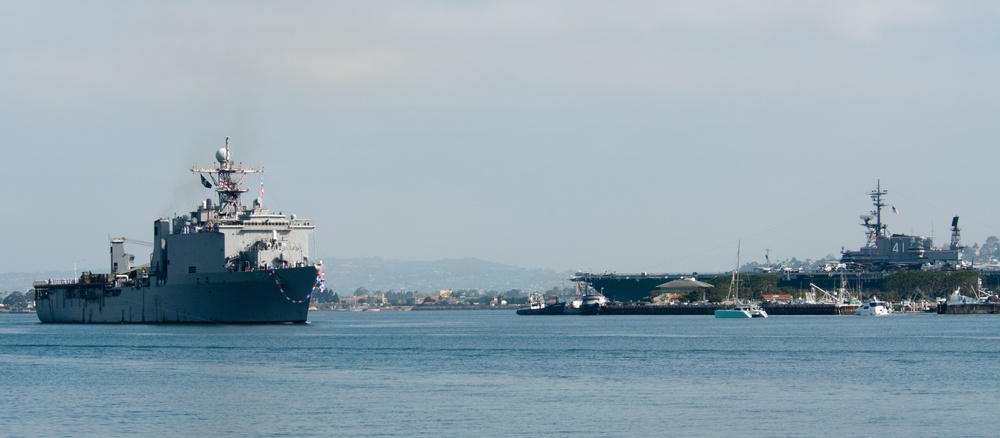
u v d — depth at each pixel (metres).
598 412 93.19
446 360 141.12
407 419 89.50
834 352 155.50
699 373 124.19
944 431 84.25
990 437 81.81
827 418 90.00
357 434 82.94
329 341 177.75
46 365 134.38
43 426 87.44
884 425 86.88
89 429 86.00
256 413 92.88
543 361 140.00
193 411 94.38
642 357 146.62
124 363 135.75
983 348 162.75
